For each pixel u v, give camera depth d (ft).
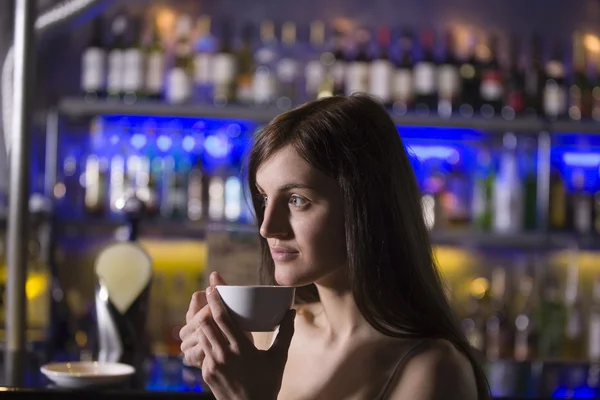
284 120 3.75
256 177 3.80
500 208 9.88
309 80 9.64
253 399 3.41
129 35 9.79
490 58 10.14
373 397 3.73
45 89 9.87
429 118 9.32
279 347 3.52
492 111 9.77
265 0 10.00
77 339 8.79
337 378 3.85
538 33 10.28
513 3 10.23
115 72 9.21
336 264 3.74
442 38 10.23
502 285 10.30
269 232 3.67
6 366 4.83
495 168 10.18
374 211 3.72
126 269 5.49
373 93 9.39
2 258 8.71
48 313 8.38
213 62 9.48
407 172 3.93
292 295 3.58
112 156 9.77
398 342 3.76
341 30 10.11
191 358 3.71
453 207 9.93
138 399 4.33
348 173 3.67
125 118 9.82
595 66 10.25
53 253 8.41
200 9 9.93
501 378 5.17
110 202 9.55
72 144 9.74
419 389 3.55
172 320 9.92
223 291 3.46
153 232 9.37
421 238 3.93
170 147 9.84
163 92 9.74
